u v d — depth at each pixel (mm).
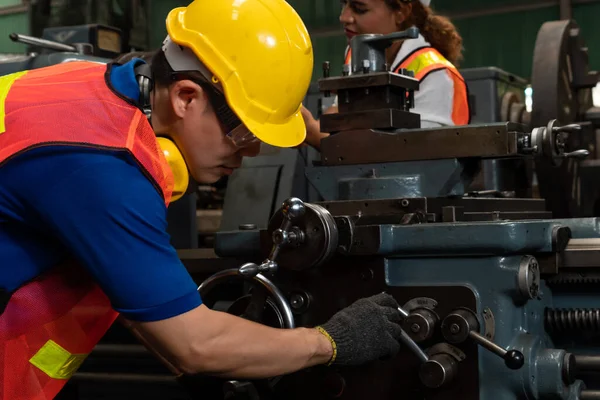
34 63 2137
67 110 1101
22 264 1133
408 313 1386
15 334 1151
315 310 1486
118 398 2119
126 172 1070
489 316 1361
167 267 1089
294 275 1508
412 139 1664
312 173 1771
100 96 1132
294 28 1304
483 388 1359
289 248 1385
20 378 1176
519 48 4496
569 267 1495
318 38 4734
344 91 1737
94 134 1076
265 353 1161
